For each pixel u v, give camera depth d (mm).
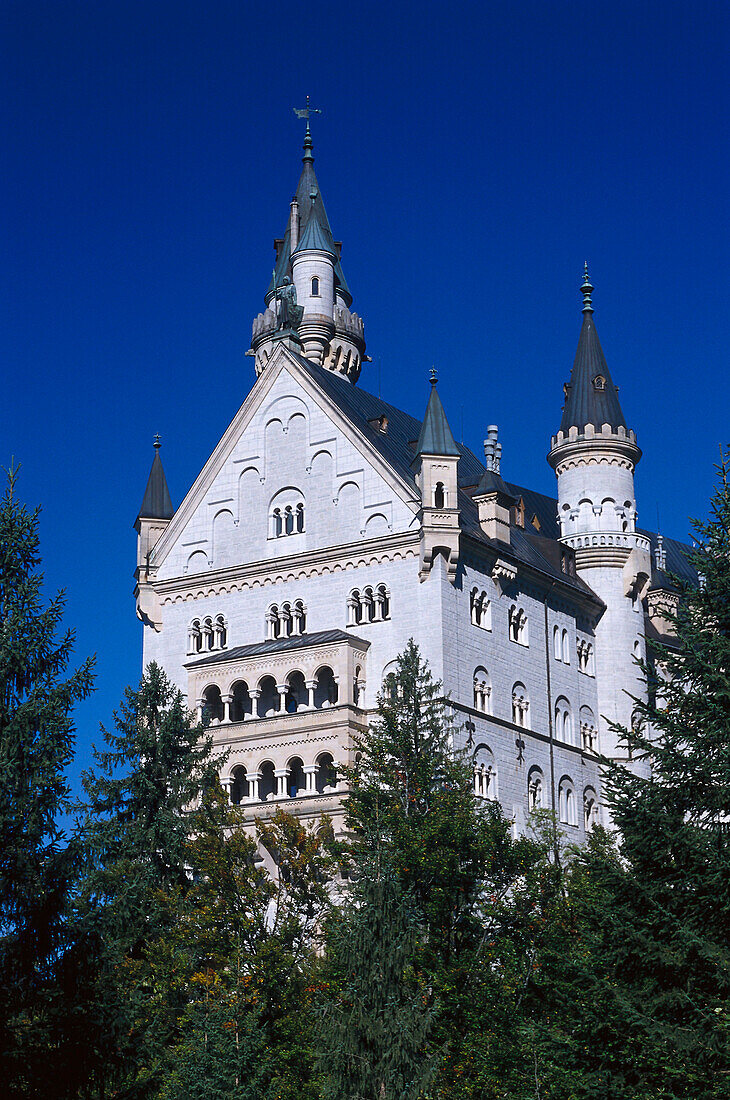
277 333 92688
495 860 61688
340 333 118750
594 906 46281
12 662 48406
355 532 85875
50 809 47625
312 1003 56656
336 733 80562
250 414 92125
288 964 59250
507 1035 53000
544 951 56875
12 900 46188
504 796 85062
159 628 92250
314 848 64688
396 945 47688
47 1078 45312
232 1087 52375
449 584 83312
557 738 91500
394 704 67375
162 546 93188
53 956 46875
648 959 43094
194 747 77062
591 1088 43250
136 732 72750
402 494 84625
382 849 52438
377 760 64562
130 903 63844
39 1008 46594
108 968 50344
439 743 66250
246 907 63500
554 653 93062
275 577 88438
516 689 88250
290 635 87188
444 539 82562
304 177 127562
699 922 43406
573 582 97625
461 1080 51375
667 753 46062
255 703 84438
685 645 47688
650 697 48031
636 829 45062
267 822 79312
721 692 45094
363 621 84312
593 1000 44781
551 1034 47625
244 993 58219
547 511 109312
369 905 48844
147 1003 58812
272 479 90250
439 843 59406
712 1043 41000
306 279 113938
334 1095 45156
